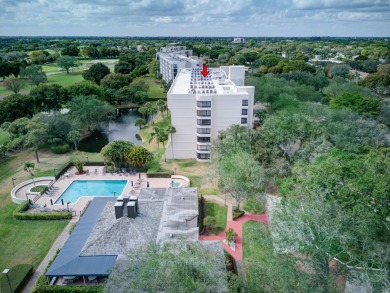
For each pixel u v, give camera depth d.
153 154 87.62
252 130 71.31
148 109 119.06
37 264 47.50
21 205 61.78
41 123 86.06
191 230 50.00
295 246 36.41
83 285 43.00
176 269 30.11
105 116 119.06
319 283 32.12
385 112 97.56
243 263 46.59
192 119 82.81
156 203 56.84
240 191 56.59
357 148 71.56
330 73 181.00
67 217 59.06
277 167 61.50
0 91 158.12
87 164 83.44
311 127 69.62
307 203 39.94
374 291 30.31
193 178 75.19
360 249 38.53
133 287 30.52
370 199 39.75
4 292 40.53
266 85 121.94
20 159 86.44
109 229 47.97
